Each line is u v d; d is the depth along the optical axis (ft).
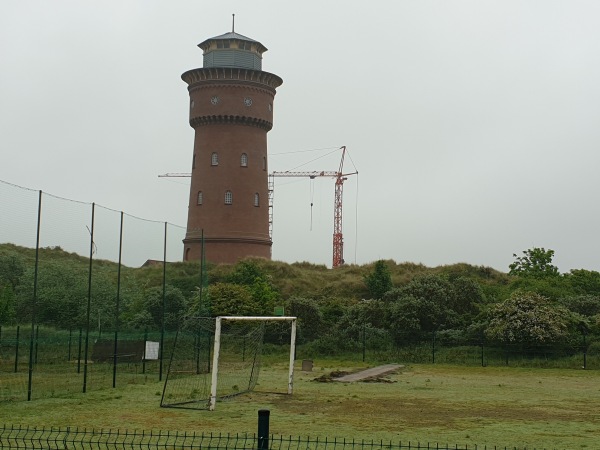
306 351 154.20
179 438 51.52
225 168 234.99
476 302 174.81
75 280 143.54
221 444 49.19
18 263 140.46
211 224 233.14
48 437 46.70
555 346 142.72
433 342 145.18
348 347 155.84
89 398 76.64
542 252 228.02
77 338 122.11
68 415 64.18
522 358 142.51
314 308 169.89
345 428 59.06
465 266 239.50
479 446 51.08
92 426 57.88
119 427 57.57
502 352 144.97
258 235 237.25
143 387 88.28
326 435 55.16
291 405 74.49
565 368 133.69
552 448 50.96
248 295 169.78
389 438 54.13
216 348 71.46
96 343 118.52
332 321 173.58
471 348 148.15
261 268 222.89
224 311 161.68
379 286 207.92
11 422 59.41
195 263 171.12
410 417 66.33
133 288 150.51
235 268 209.26
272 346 159.53
